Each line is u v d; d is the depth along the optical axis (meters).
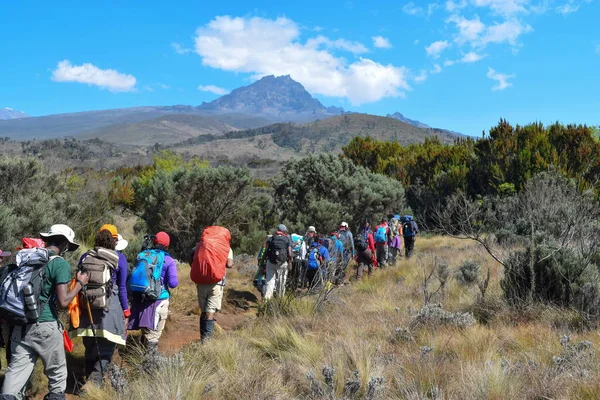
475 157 28.17
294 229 17.45
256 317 8.14
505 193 23.00
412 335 5.97
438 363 4.74
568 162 22.59
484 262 11.88
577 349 4.79
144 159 117.38
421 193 27.09
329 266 8.80
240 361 4.97
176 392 4.08
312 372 4.43
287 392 4.25
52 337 3.96
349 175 21.14
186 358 5.22
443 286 9.05
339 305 8.29
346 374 4.57
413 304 8.30
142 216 16.25
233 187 16.47
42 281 3.89
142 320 5.55
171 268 5.83
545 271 7.35
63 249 4.34
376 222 20.03
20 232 7.46
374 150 35.91
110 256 4.81
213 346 5.49
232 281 11.97
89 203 12.23
